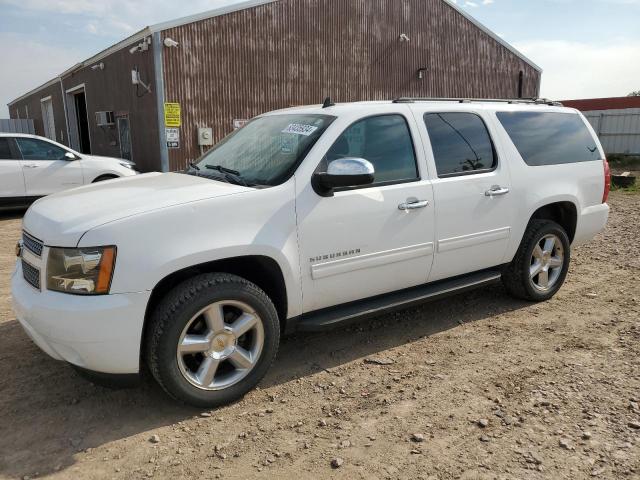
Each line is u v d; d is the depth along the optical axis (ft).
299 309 12.02
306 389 11.87
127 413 10.89
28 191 34.71
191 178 12.92
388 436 10.07
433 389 11.81
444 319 15.98
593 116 75.46
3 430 10.25
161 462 9.37
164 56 42.83
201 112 45.50
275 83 49.70
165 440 10.00
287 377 12.44
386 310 13.32
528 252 16.34
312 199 11.80
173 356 10.29
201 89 45.24
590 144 18.25
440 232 13.98
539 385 11.90
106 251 9.65
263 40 48.37
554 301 17.49
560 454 9.45
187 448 9.77
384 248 12.98
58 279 9.84
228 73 46.55
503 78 67.72
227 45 46.16
